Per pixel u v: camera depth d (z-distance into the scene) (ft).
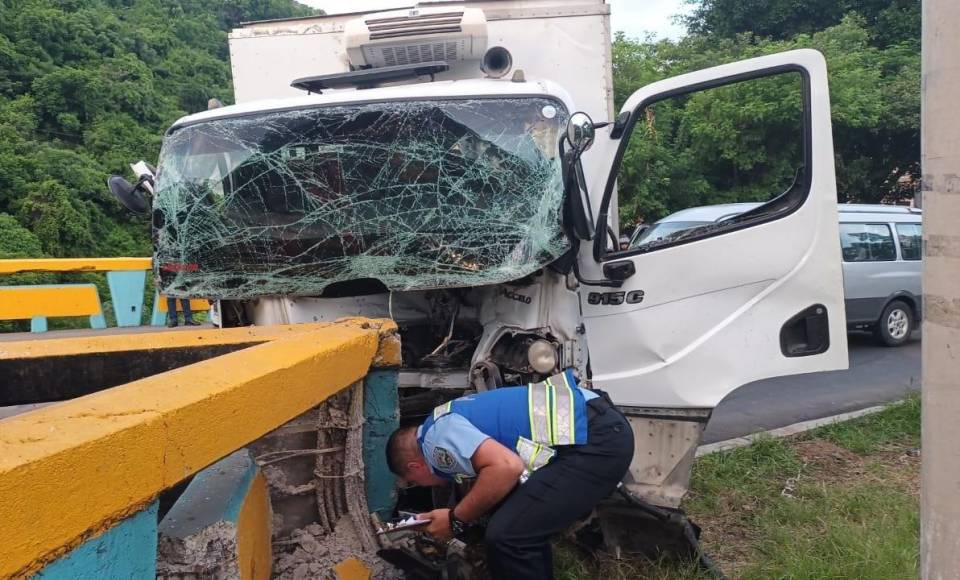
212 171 11.30
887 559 10.91
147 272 32.65
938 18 5.95
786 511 13.21
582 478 8.31
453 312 11.37
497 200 10.69
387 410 8.87
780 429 18.97
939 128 5.98
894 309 32.99
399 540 8.80
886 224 33.01
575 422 8.46
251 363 5.97
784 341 11.37
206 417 4.73
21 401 8.22
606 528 11.28
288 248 11.05
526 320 10.57
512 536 8.18
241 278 11.22
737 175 31.89
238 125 11.26
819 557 11.30
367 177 10.94
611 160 11.56
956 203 5.90
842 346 11.32
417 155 10.87
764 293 11.34
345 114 11.03
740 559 11.78
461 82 11.69
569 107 11.40
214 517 5.75
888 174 51.75
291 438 8.47
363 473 8.52
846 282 31.19
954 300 5.96
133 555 4.21
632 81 47.26
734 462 15.81
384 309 11.38
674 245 11.41
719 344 11.37
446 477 8.57
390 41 13.21
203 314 30.35
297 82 13.17
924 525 6.37
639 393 11.59
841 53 49.11
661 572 10.78
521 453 8.30
